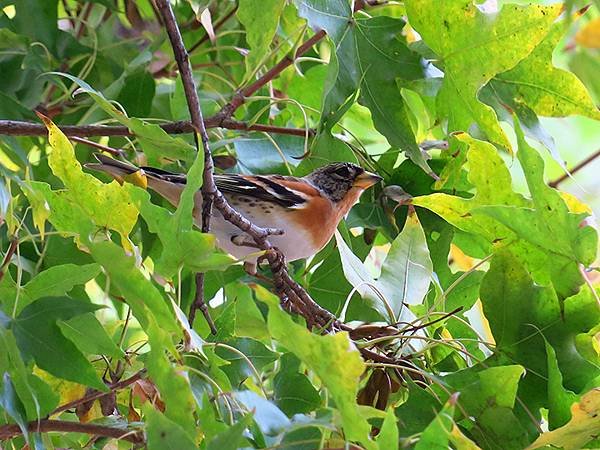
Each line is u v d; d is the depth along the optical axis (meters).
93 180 7.25
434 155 11.23
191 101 8.02
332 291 10.16
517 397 8.14
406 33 11.23
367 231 10.71
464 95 9.59
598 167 16.64
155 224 6.83
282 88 11.55
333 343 5.98
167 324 6.72
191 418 6.40
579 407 6.75
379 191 10.86
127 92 10.70
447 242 10.09
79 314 7.01
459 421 7.67
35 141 10.77
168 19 8.00
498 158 8.66
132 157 11.04
